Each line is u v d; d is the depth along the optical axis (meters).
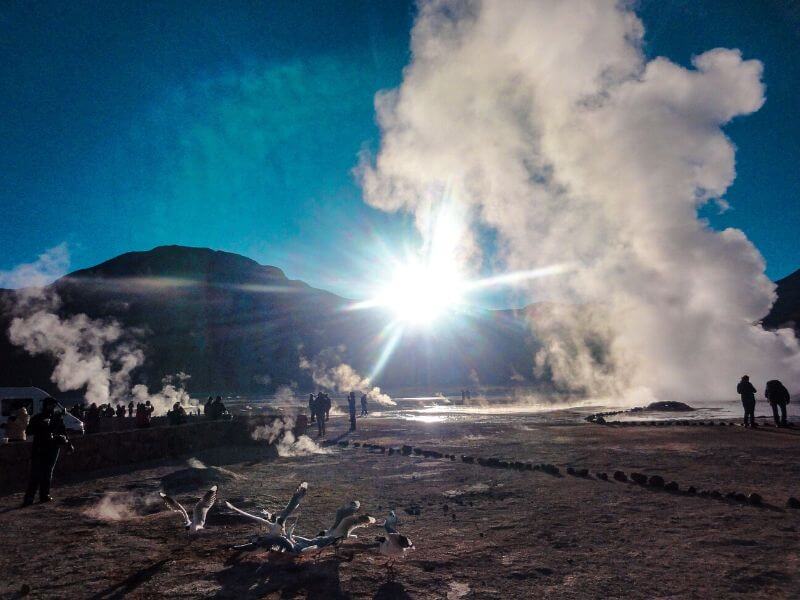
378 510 8.51
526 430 21.31
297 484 10.92
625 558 5.86
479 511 8.24
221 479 11.16
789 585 5.00
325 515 8.23
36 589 5.24
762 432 17.67
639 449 14.37
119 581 5.43
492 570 5.61
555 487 9.84
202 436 17.88
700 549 6.09
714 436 16.86
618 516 7.64
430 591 5.07
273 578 5.47
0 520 8.23
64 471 12.67
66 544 6.82
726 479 9.92
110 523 7.97
